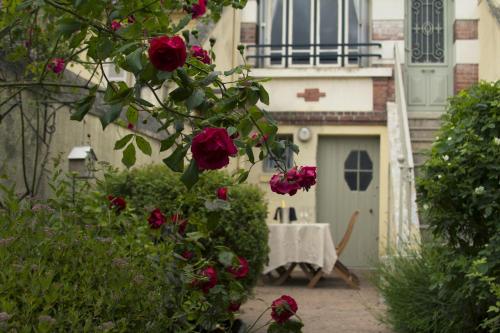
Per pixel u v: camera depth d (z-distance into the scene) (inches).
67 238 113.3
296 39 524.4
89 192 182.2
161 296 128.4
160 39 90.8
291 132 497.0
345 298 337.4
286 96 500.4
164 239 155.6
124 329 99.0
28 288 88.4
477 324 196.9
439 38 509.7
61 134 248.4
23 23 139.6
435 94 504.1
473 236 201.0
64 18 102.9
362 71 493.7
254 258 241.3
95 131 280.8
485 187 192.7
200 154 91.2
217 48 444.8
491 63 446.3
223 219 231.0
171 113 109.4
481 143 196.4
